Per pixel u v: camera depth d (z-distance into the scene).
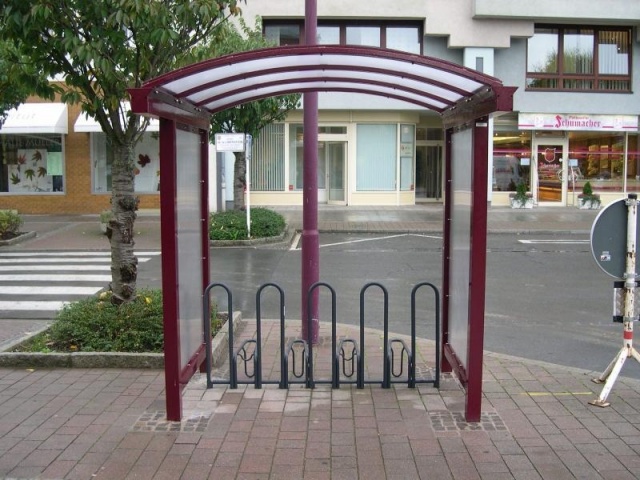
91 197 23.48
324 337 7.55
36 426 4.94
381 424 4.96
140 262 13.69
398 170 24.70
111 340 6.60
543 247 15.94
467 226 5.15
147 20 5.99
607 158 25.23
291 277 11.95
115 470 4.25
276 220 17.12
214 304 7.64
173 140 4.88
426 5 22.97
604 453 4.47
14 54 7.66
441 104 6.04
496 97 4.27
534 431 4.84
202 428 4.90
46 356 6.30
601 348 7.47
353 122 24.42
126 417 5.11
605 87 24.66
